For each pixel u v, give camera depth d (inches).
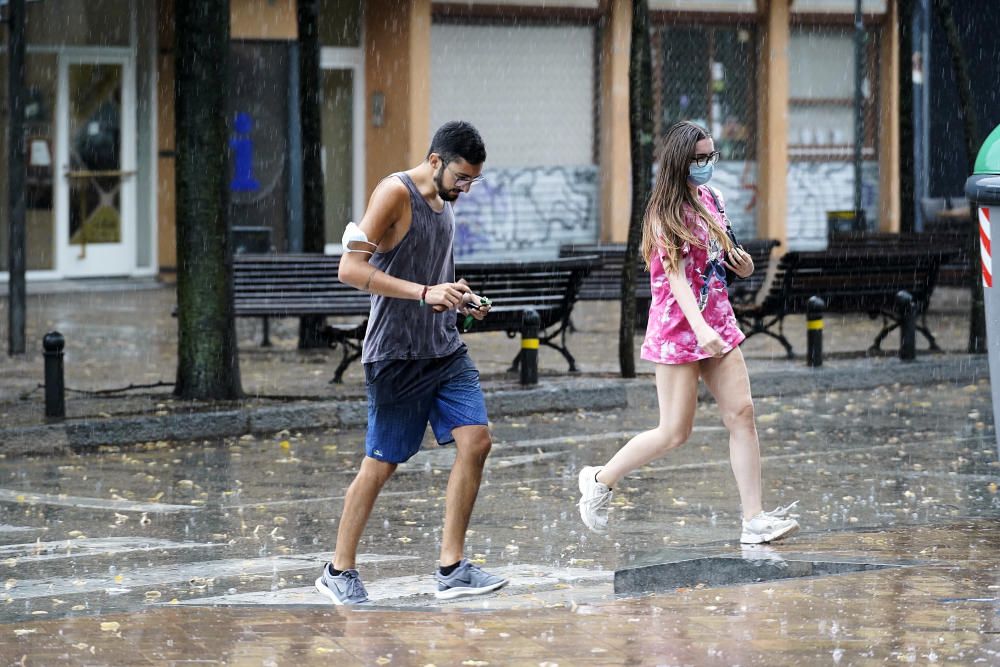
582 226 2935.5
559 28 2881.4
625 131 2908.5
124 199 2623.0
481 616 587.8
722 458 1085.8
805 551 701.9
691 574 681.6
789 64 3068.4
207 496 963.3
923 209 2861.7
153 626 577.3
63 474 1039.6
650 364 1584.6
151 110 2628.0
